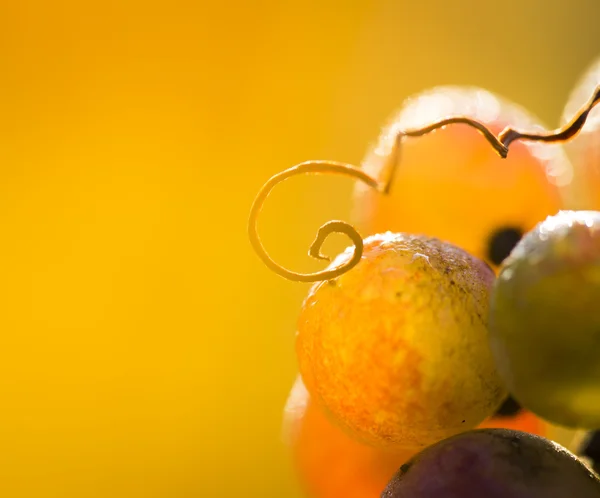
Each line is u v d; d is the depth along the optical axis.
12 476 0.44
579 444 0.14
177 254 0.46
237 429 0.43
